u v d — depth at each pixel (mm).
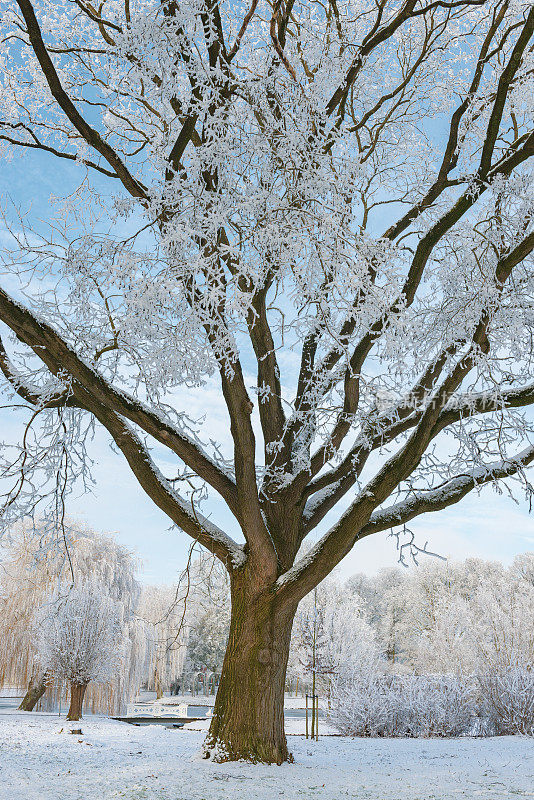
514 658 12367
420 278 6379
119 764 5777
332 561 5848
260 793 4465
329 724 13836
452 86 8078
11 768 5445
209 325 4797
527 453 6133
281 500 6723
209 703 28500
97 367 5938
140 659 21016
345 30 6871
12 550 16422
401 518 6293
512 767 6449
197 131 6145
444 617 20391
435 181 7391
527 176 5805
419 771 6059
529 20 5414
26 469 6664
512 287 5879
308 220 4949
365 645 20000
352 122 7750
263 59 6355
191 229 4414
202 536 6430
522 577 37375
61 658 13211
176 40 4793
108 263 4965
